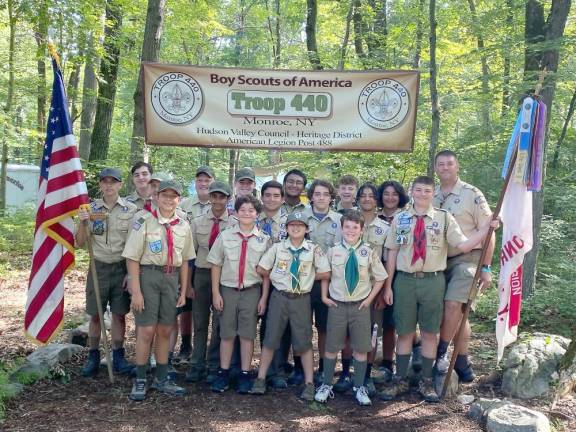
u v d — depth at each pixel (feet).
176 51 58.49
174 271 14.12
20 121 46.80
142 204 16.58
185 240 14.39
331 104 17.63
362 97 17.60
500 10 31.42
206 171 17.17
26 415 12.82
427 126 35.55
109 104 38.99
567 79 23.70
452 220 14.40
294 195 16.56
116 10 36.06
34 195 64.13
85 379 15.16
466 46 40.98
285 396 14.56
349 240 14.40
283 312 14.35
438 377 14.96
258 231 15.08
